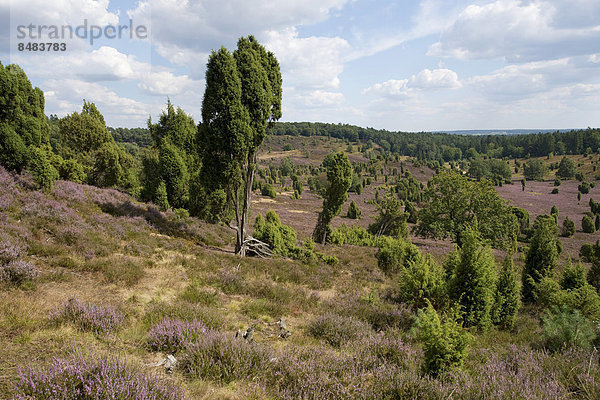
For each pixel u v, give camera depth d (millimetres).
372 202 75188
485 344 6805
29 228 9219
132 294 7133
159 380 3406
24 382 2889
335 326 6770
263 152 173750
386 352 5562
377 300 10023
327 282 13055
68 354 3809
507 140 184375
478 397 3865
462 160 187625
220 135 13766
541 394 3785
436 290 9109
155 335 4816
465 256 8047
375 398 3807
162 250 11992
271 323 7152
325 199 26188
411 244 17188
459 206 31438
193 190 21656
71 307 5125
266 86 14734
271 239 17297
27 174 14320
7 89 14422
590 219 51375
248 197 15453
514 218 31219
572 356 5504
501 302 8656
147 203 20719
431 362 4746
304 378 4094
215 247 16484
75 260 8312
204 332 5051
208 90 13836
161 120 23312
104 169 24141
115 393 2928
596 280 12523
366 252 24125
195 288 8281
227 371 4121
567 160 115312
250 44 14734
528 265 12898
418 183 101875
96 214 13367
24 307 4977
